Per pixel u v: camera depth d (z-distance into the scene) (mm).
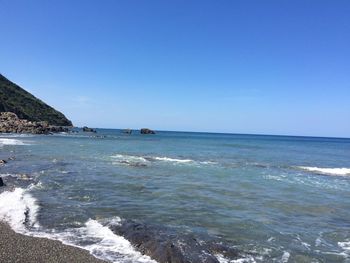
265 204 18469
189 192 20641
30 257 9500
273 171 33844
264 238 12836
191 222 14297
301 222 15305
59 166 29688
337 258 11156
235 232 13344
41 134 95625
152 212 15578
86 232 12242
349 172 35375
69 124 164500
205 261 9938
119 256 10195
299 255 11297
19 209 14836
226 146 79688
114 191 19953
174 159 41312
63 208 15516
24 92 154250
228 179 26750
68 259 9562
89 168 29328
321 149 82812
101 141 78375
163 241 11266
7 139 64375
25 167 28062
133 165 32656
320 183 27188
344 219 16094
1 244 10344
